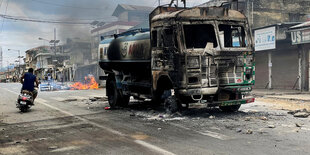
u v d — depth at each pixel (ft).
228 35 28.43
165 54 26.63
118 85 35.40
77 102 44.47
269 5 91.45
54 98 52.39
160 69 27.40
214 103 24.68
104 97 49.85
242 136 18.44
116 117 27.84
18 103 34.27
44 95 60.70
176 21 25.29
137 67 31.78
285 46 60.64
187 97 26.61
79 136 19.88
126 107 35.81
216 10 26.61
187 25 26.76
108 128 22.33
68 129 22.53
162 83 28.43
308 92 52.47
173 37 25.59
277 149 15.34
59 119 27.73
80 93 64.59
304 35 53.31
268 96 45.70
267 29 62.39
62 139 19.12
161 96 29.04
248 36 27.27
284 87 61.67
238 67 26.12
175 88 25.52
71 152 15.93
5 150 16.67
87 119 27.17
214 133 19.43
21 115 31.32
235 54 25.93
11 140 19.26
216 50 25.26
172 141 17.56
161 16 27.53
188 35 26.89
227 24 26.81
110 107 35.94
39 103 43.88
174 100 26.71
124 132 20.62
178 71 24.95
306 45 56.24
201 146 16.22
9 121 27.43
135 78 32.48
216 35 25.95
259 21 89.97
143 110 32.19
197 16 25.81
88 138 19.17
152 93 29.04
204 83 24.80
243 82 26.30
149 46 29.53
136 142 17.60
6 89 93.20
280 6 93.09
